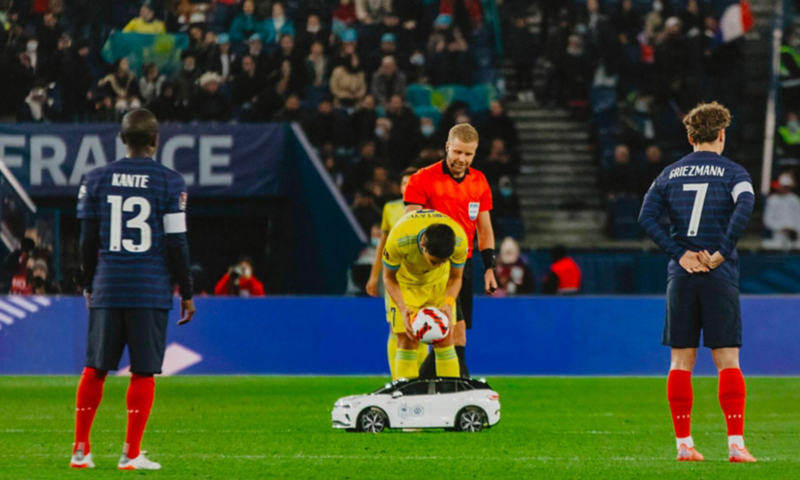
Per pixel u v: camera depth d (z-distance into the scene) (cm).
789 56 7462
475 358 4897
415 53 7244
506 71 7944
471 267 2986
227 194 6381
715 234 2136
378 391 2789
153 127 2028
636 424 3088
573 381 4606
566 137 7388
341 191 6588
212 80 6600
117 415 3272
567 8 7681
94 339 1991
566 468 2091
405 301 2650
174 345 4897
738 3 7906
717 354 2161
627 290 6344
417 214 2572
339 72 6806
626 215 6781
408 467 2103
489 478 1964
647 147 7081
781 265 6544
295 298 4928
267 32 7106
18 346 4850
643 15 7638
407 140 6588
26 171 6256
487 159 6675
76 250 6359
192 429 2909
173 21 7119
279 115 6638
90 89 6681
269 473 2011
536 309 4912
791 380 4662
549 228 6994
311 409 3512
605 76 7319
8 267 5397
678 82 7212
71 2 7038
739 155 7550
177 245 1997
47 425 2989
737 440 2156
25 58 6544
